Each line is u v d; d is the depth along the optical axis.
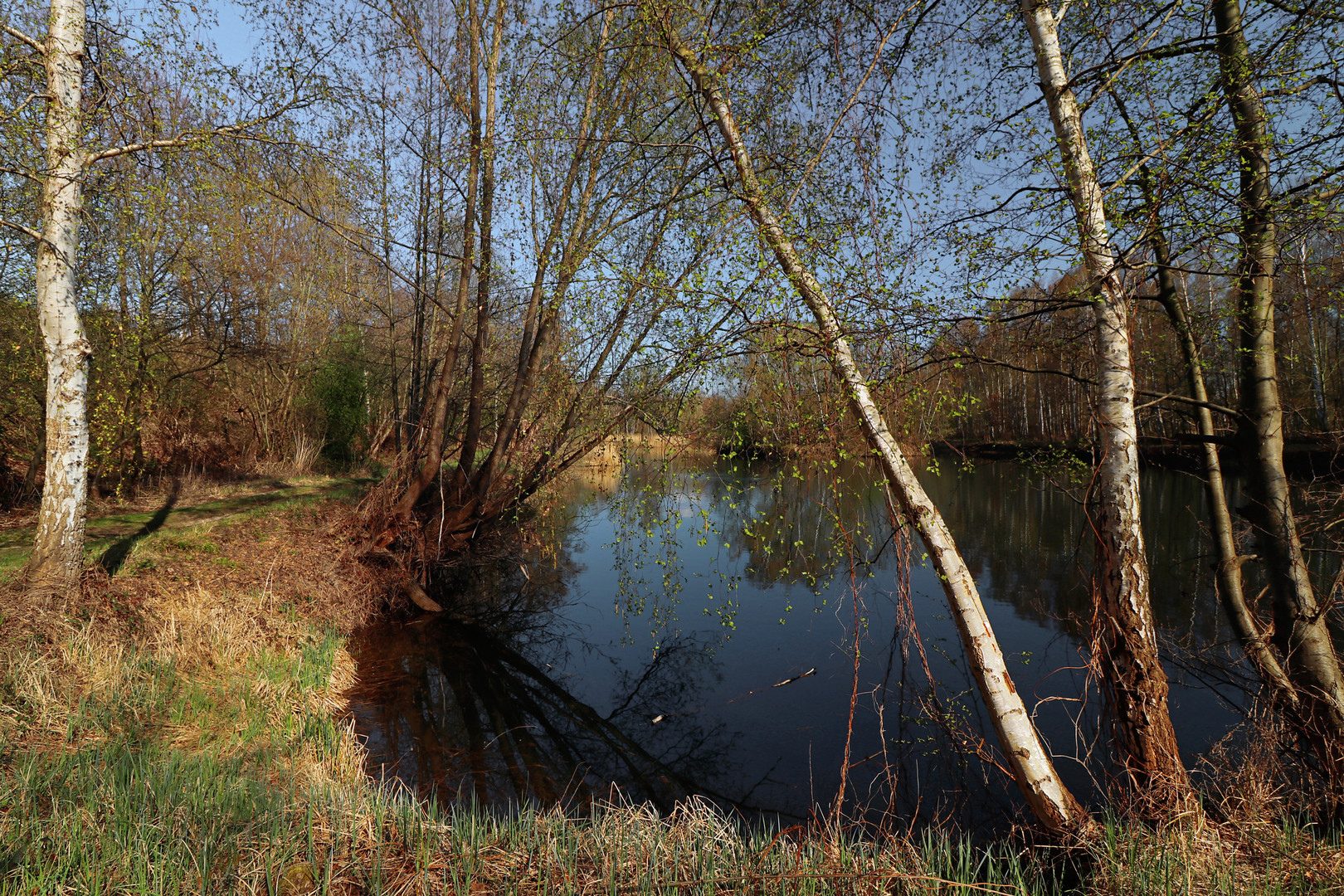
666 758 6.45
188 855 3.56
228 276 14.41
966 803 5.39
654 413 5.75
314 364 19.67
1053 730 6.41
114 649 6.45
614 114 7.70
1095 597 4.78
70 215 7.06
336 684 7.54
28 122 6.54
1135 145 4.75
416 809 4.47
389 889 3.57
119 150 7.33
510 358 12.44
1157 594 9.84
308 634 8.52
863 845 4.18
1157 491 19.39
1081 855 4.08
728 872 3.83
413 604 11.05
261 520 11.83
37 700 5.41
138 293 12.09
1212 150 4.11
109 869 3.39
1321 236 4.41
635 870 3.83
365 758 5.96
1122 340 4.54
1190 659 6.89
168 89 9.04
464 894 3.55
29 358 10.34
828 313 4.43
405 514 11.20
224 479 16.12
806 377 4.53
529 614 11.16
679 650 9.27
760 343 4.39
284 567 9.96
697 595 11.53
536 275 9.70
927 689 7.54
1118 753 4.82
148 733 5.41
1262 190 4.70
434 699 7.71
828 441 4.57
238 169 8.41
